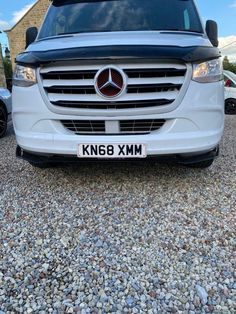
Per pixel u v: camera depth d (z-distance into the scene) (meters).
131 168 3.87
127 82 2.70
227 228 2.54
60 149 2.89
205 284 1.93
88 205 2.97
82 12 3.88
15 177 3.74
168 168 3.85
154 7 3.77
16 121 3.08
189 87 2.75
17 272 2.06
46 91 2.87
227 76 10.24
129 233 2.49
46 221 2.70
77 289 1.91
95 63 2.68
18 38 24.25
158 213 2.79
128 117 2.77
